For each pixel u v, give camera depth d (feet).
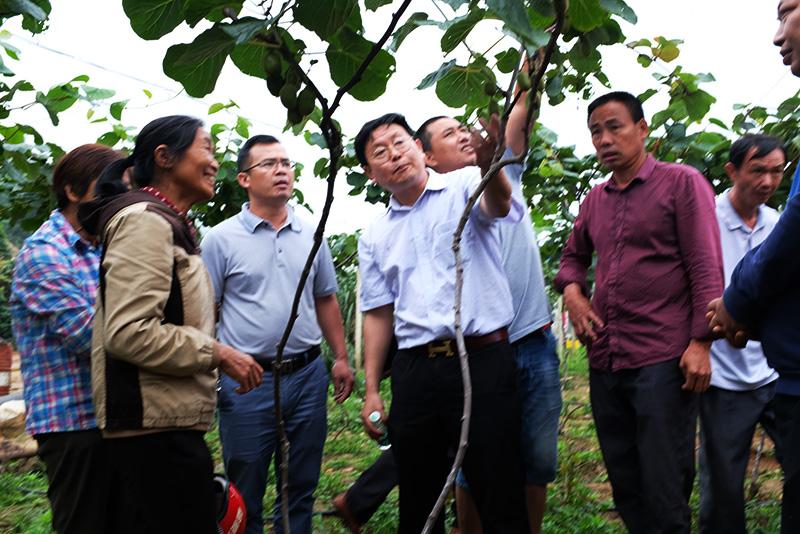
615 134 10.51
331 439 26.03
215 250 11.63
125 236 7.07
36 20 8.63
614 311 10.52
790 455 6.30
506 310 9.40
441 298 9.28
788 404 6.37
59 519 8.24
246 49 4.78
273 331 11.39
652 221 10.28
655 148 17.35
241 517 8.29
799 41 6.34
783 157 11.89
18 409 24.44
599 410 11.01
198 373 7.27
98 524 7.93
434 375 9.27
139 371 7.03
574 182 20.10
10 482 18.75
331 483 18.60
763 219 12.30
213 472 7.55
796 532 6.22
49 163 17.54
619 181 10.84
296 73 4.47
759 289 6.44
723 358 11.47
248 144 12.04
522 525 9.12
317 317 12.90
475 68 5.91
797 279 6.24
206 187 8.23
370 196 18.53
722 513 11.51
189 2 4.23
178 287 7.34
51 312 8.29
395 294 10.46
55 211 9.17
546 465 11.06
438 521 10.06
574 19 5.08
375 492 13.34
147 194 7.52
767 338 6.54
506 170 9.36
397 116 10.05
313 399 11.69
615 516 15.87
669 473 9.89
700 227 9.98
